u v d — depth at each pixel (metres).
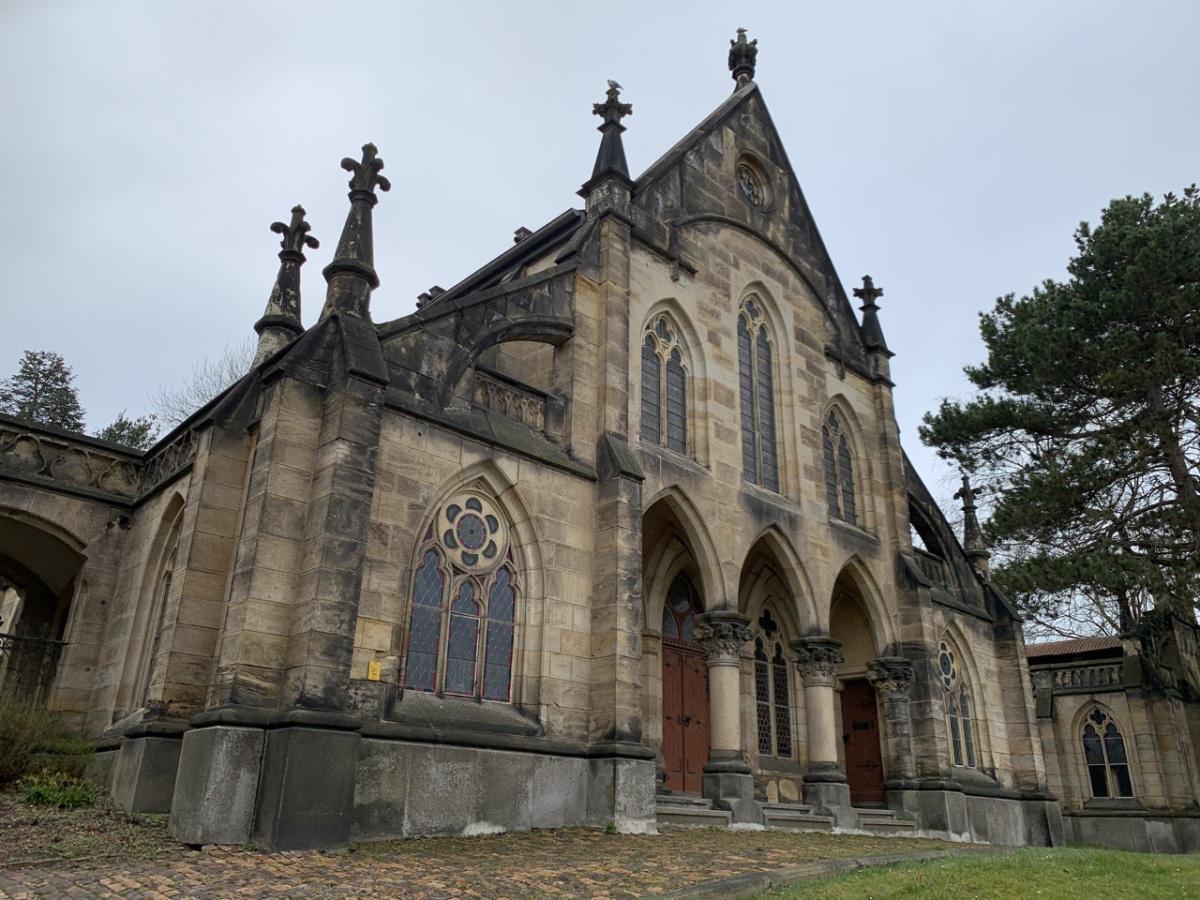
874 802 25.19
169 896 8.92
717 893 10.48
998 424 33.41
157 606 17.11
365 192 16.41
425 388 15.97
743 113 26.73
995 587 30.33
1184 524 28.78
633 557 17.59
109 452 19.22
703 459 21.59
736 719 19.80
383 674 13.87
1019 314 33.41
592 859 12.25
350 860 11.19
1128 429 29.48
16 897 8.73
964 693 27.61
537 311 18.72
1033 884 11.16
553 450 17.92
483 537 16.41
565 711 16.31
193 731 12.35
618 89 22.64
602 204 21.17
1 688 15.79
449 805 13.95
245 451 15.52
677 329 22.44
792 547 23.14
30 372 51.44
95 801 13.55
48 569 19.98
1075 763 34.22
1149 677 33.12
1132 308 29.39
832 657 22.89
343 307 15.25
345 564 13.32
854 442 27.44
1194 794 32.44
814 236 28.20
